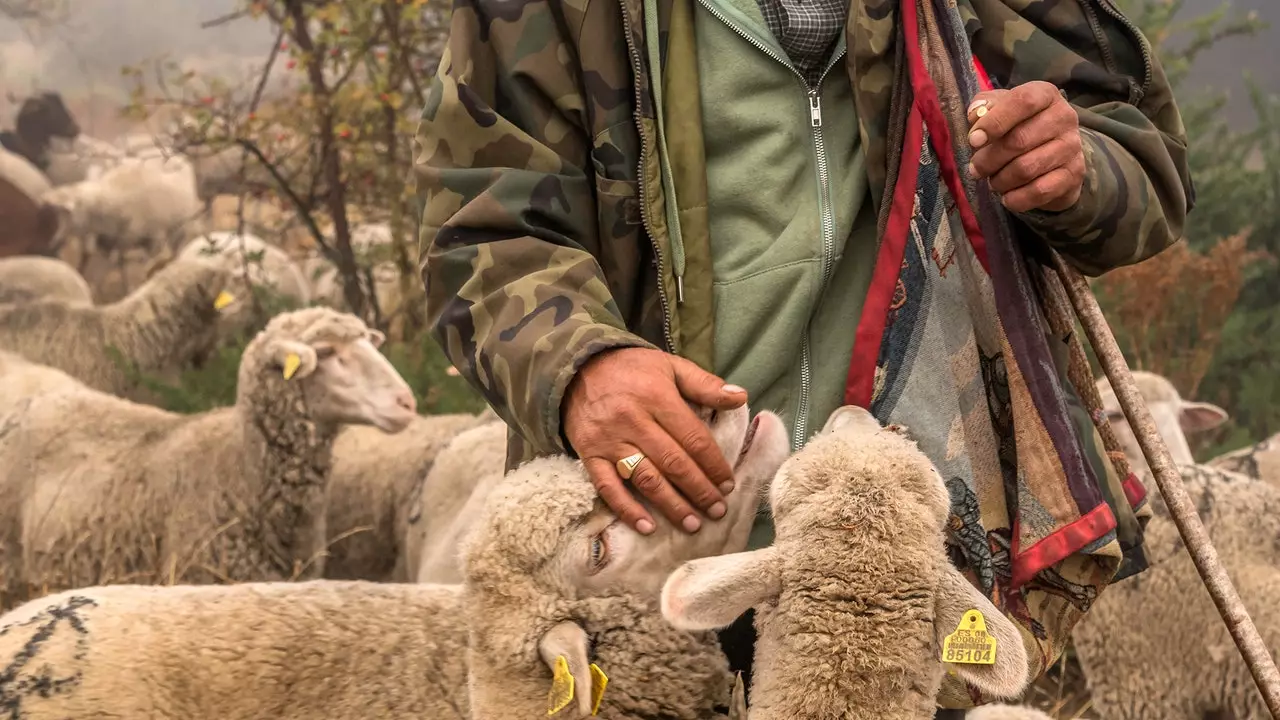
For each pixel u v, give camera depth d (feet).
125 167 39.50
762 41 6.65
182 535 14.16
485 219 6.34
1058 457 6.39
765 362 6.70
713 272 6.73
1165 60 26.04
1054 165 6.01
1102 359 6.85
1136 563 6.98
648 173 6.54
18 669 7.50
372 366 14.08
